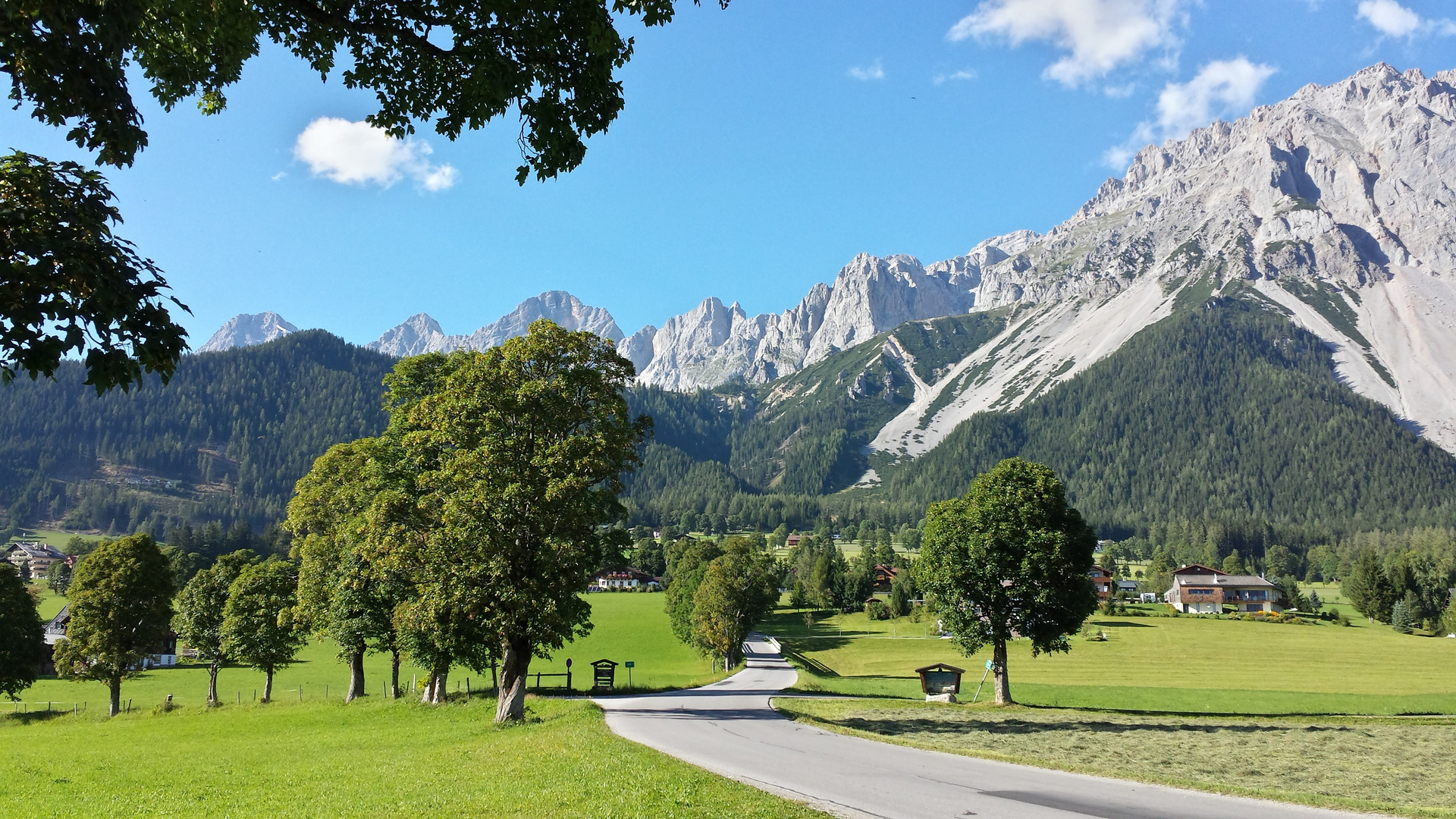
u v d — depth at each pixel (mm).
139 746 32969
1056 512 48625
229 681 85312
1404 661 90312
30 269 7836
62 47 7922
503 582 31375
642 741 25531
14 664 62219
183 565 146500
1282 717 45094
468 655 40312
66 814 16969
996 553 47781
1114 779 18984
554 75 10719
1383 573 139625
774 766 20453
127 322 8469
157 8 9344
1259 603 173250
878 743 25812
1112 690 66375
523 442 33031
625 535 35906
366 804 16578
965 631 49000
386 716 39781
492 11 10062
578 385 33688
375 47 10508
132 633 58969
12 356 7938
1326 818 14875
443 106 11047
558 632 32688
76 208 8492
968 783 18203
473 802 16016
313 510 48188
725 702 42812
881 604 147000
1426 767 25109
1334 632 117938
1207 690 66812
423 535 35219
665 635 116812
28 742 37656
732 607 84875
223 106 10883
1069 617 47594
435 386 42156
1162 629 119000
